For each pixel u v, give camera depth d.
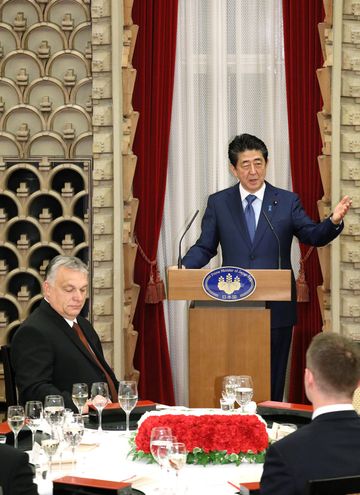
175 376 8.48
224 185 8.42
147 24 8.13
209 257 6.77
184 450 3.55
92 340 5.99
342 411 3.21
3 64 7.79
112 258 7.70
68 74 7.74
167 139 8.21
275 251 6.55
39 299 7.79
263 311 5.89
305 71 8.10
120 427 4.74
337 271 7.64
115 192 7.64
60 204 7.80
